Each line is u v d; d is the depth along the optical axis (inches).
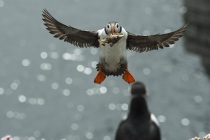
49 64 2947.8
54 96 2544.3
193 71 2608.3
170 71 2632.9
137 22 3393.2
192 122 2107.5
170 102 2301.9
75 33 358.6
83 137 2121.1
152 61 2748.5
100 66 356.2
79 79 2758.4
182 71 2615.7
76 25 3523.6
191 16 2714.1
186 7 2743.6
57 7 3828.7
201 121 2117.4
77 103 2448.3
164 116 2171.5
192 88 2434.8
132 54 2832.2
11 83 2672.2
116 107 2379.4
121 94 2514.8
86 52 3068.4
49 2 3924.7
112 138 2119.8
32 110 2369.6
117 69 355.9
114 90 2554.1
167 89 2443.4
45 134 2148.1
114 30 344.8
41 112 2351.1
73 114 2327.8
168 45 362.6
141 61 2758.4
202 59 2677.2
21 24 3575.3
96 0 3875.5
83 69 2886.3
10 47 3181.6
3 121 2245.3
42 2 3951.8
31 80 2728.8
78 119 2278.5
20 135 2134.6
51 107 2416.3
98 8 3754.9
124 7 3676.2
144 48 363.6
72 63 2957.7
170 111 2217.0
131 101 457.4
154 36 360.5
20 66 2908.5
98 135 2126.0
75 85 2674.7
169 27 3243.1
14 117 2287.2
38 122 2251.5
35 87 2642.7
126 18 3511.3
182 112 2197.3
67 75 2812.5
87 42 360.2
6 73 2800.2
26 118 2285.9
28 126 2213.3
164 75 2598.4
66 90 2615.7
